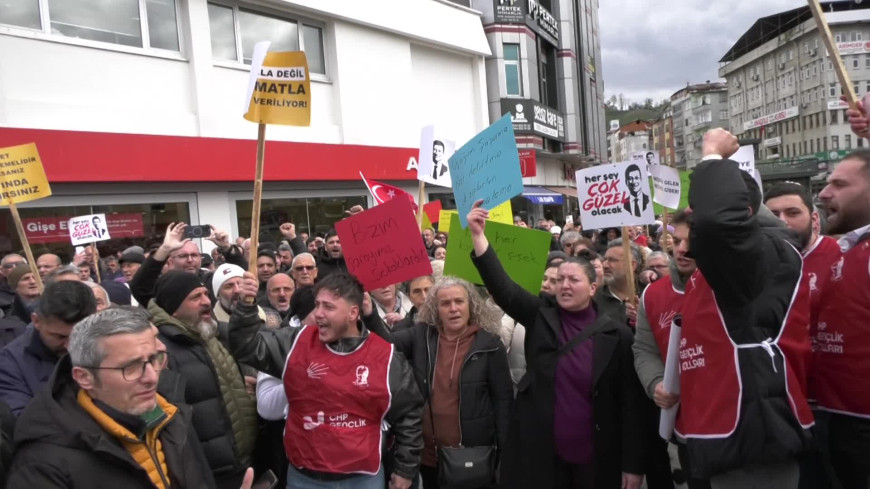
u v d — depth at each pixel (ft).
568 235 25.49
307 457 9.36
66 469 6.27
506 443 11.28
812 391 8.65
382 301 15.31
